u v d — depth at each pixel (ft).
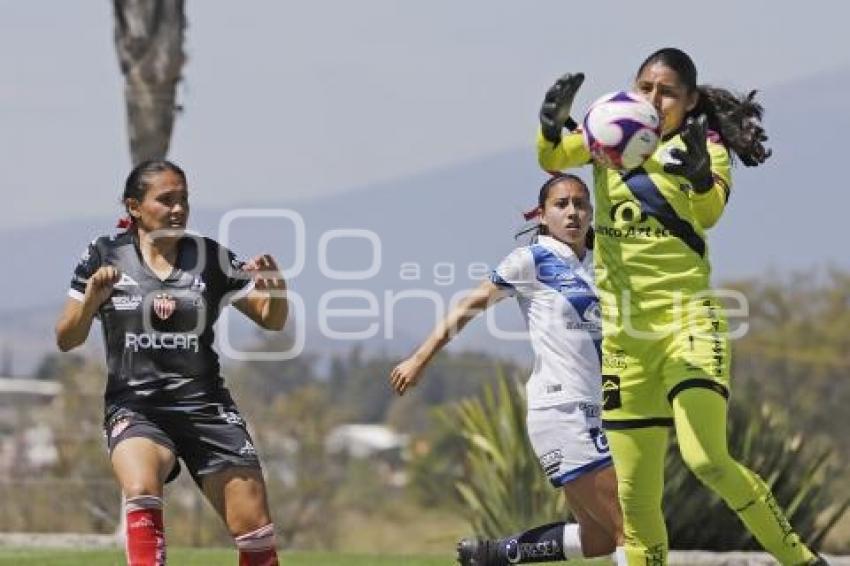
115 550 90.33
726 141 54.70
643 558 55.26
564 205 59.77
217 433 55.21
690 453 51.67
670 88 53.93
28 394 139.95
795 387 204.54
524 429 103.24
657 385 53.31
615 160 52.42
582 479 59.11
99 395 135.54
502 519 101.81
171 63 127.54
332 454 198.90
